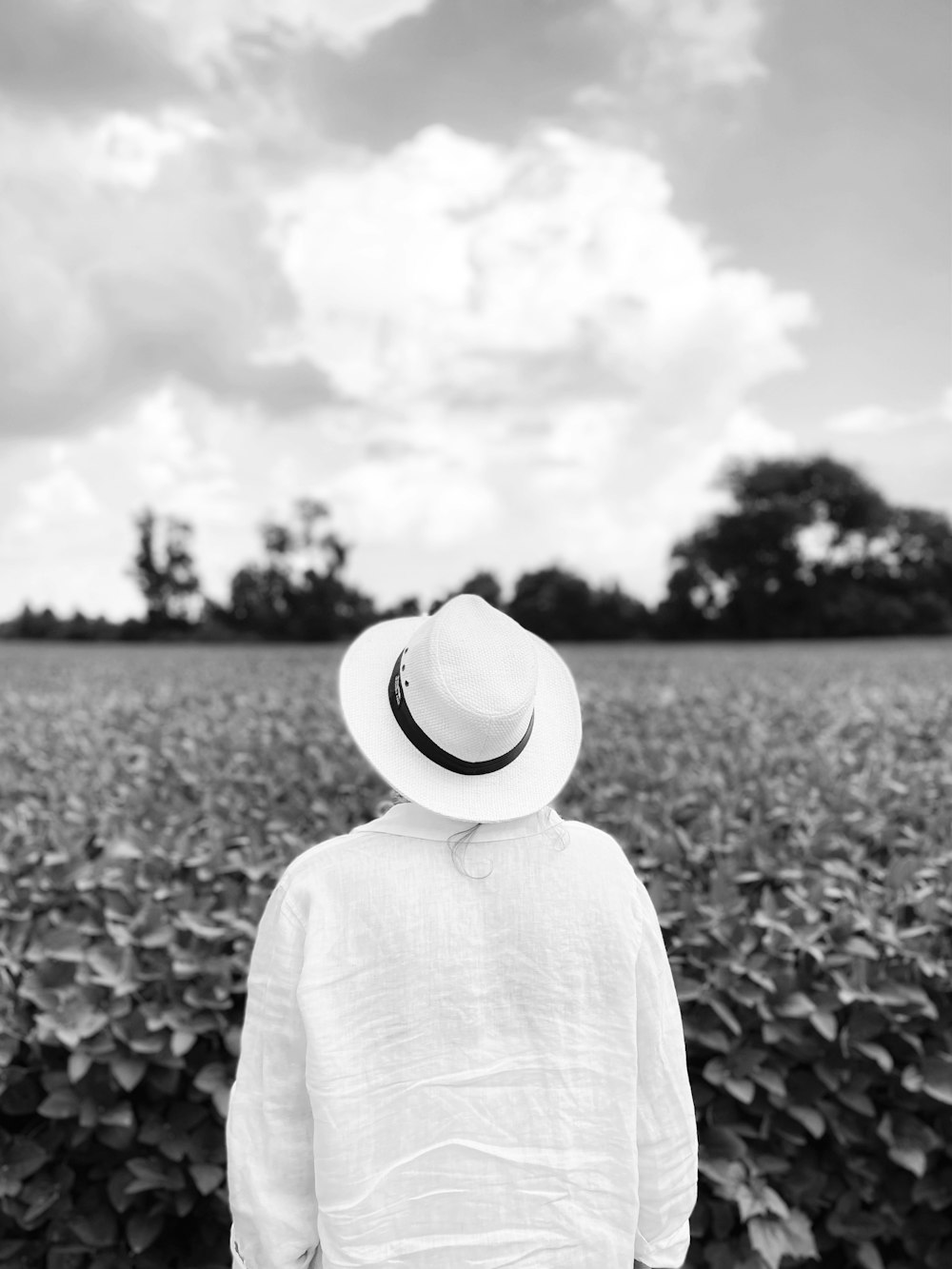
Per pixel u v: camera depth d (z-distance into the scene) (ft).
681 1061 4.81
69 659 63.67
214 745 17.53
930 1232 9.77
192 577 221.05
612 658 58.59
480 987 4.51
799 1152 9.93
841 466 228.84
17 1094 9.32
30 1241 9.43
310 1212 4.58
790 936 9.71
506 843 4.71
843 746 17.90
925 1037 10.01
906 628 214.69
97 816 13.04
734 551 215.92
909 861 10.82
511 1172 4.41
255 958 4.68
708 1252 9.36
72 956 9.26
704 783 14.57
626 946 4.67
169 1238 9.85
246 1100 4.60
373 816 13.94
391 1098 4.43
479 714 4.58
